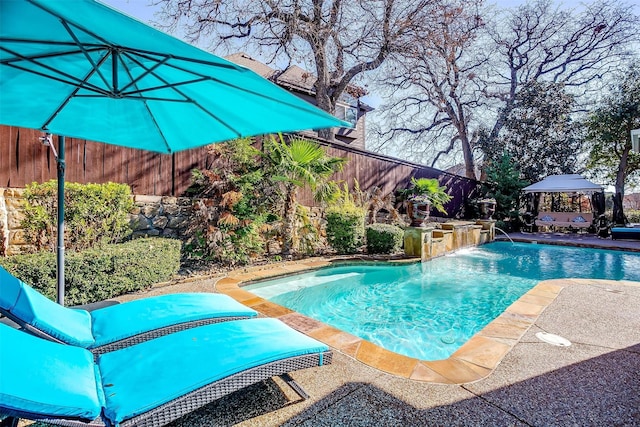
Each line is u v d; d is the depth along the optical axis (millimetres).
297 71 14453
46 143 2506
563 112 14883
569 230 13844
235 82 1754
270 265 6090
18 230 4535
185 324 2373
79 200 4363
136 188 5574
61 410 1319
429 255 7559
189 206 6164
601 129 13078
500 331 3043
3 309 1811
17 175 4543
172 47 1453
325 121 1925
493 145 16047
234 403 1928
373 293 5238
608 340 2850
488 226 11047
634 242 10477
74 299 3660
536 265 7480
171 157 5957
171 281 4875
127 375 1671
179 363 1742
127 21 1253
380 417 1798
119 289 4086
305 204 7938
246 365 1723
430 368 2361
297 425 1735
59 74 1998
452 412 1844
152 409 1466
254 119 2188
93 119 2549
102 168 5234
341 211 7363
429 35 10898
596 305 3797
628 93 12438
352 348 2699
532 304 3832
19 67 1887
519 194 14266
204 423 1750
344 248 7383
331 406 1900
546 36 16219
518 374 2275
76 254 3779
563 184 12938
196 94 2109
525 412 1846
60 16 1225
